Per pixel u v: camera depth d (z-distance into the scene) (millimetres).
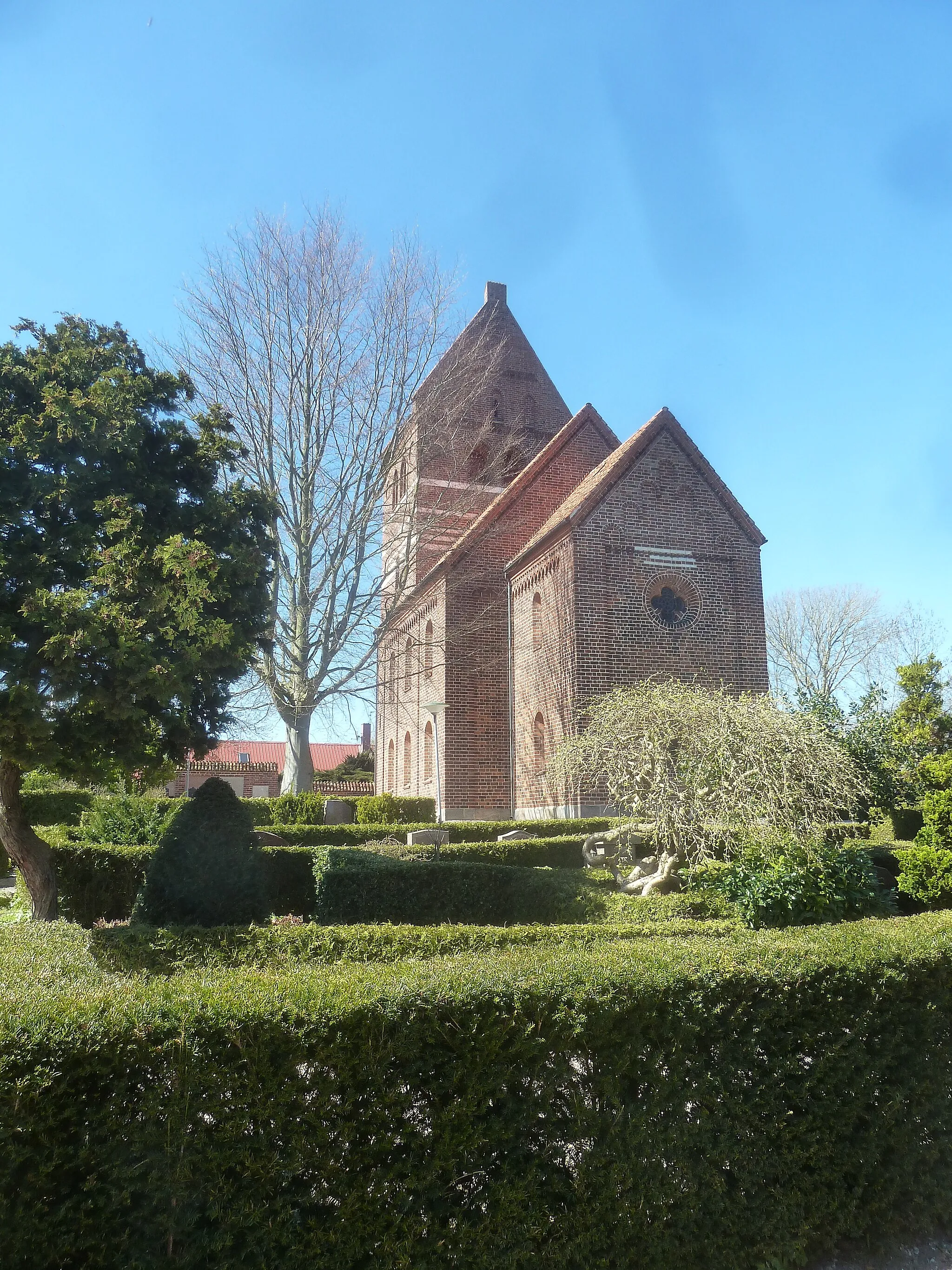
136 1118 2729
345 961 4914
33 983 3596
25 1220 2578
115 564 7910
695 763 8461
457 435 23234
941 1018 3842
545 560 19766
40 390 8555
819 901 7961
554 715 18797
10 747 7664
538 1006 3158
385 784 29516
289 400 19047
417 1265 2879
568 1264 3082
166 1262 2691
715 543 19406
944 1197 3676
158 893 7594
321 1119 2865
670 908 7441
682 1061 3336
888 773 14031
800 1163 3473
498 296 30844
